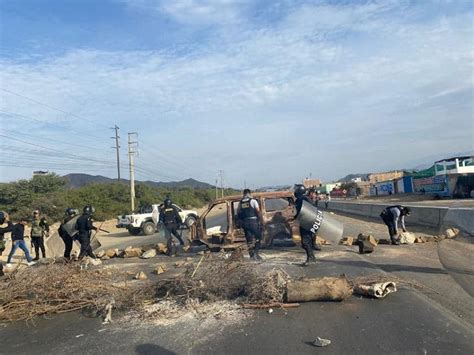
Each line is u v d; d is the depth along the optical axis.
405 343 5.00
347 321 5.87
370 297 6.91
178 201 69.00
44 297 7.52
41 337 6.16
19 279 7.86
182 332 5.88
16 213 40.91
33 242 15.97
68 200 45.81
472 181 41.28
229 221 13.57
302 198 10.25
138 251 14.27
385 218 13.49
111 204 51.34
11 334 6.41
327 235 9.96
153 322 6.38
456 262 4.15
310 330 5.61
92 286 7.76
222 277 7.36
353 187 78.88
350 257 10.94
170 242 14.19
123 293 7.58
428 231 16.34
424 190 49.41
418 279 8.26
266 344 5.23
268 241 12.97
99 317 6.91
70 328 6.47
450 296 6.98
